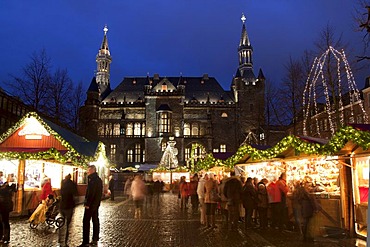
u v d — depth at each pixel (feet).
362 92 132.26
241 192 43.21
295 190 36.70
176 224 47.19
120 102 266.36
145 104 252.01
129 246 32.09
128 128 257.34
